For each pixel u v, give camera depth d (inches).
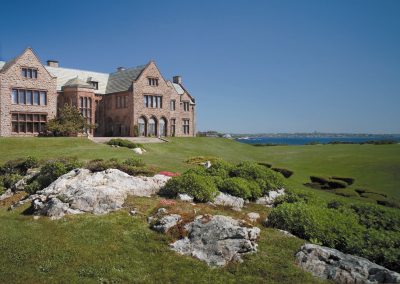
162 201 659.4
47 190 725.3
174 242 502.6
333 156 2096.5
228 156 2047.2
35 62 2070.6
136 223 569.0
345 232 519.5
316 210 568.7
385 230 595.8
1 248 486.9
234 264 453.1
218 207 657.0
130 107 2362.2
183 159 1519.4
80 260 459.8
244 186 741.9
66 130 2059.5
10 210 713.0
